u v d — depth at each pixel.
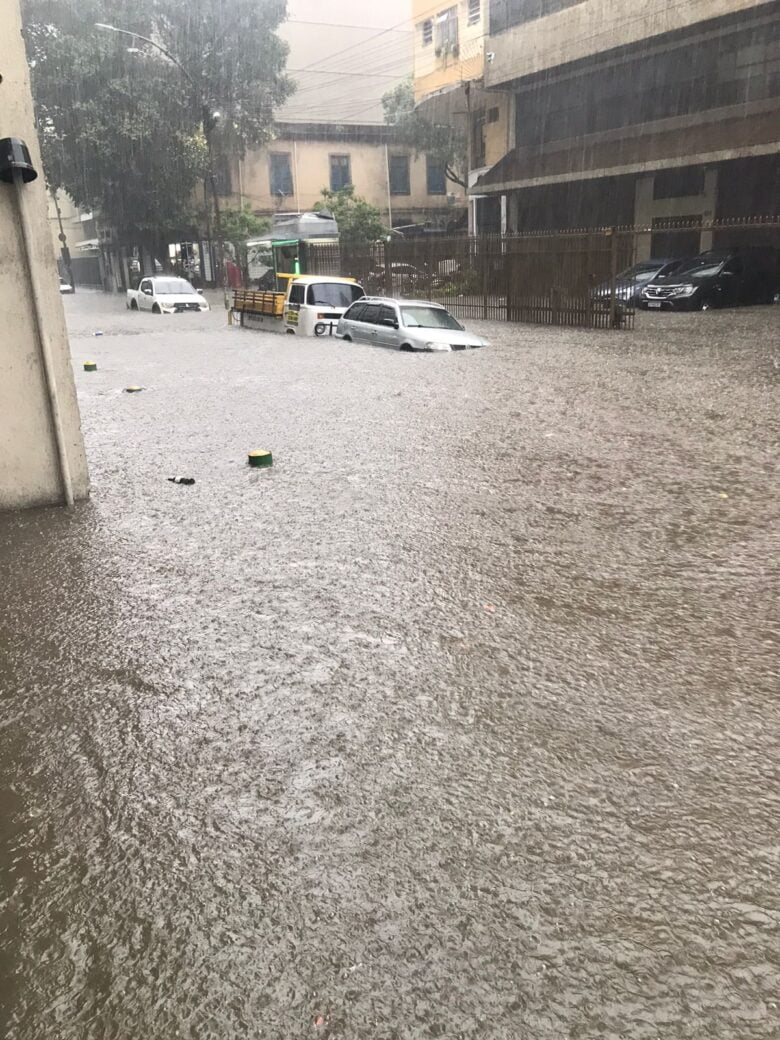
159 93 40.00
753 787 2.81
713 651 3.77
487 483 6.59
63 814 2.73
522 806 2.72
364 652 3.78
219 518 5.80
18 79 5.42
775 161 23.70
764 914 2.27
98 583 4.65
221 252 41.28
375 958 2.14
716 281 22.08
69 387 6.08
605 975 2.09
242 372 13.67
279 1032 1.95
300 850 2.54
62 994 2.07
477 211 35.62
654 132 25.80
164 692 3.46
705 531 5.38
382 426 8.93
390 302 17.08
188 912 2.31
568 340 16.55
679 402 9.75
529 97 31.83
